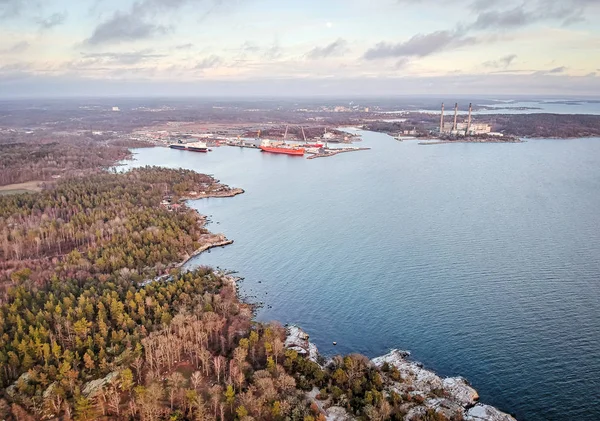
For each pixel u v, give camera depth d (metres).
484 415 128.25
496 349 161.50
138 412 127.94
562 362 153.38
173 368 148.88
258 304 199.88
